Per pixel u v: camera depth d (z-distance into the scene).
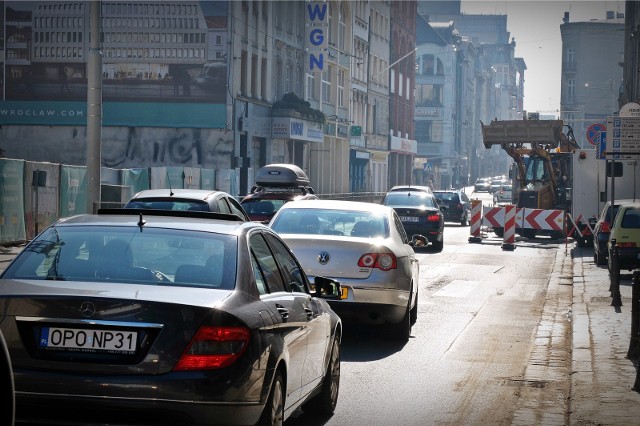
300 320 17.17
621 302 42.56
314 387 19.05
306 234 31.84
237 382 13.91
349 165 184.88
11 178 64.06
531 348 31.69
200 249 15.57
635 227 55.28
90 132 55.81
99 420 13.74
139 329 13.78
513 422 20.97
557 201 102.50
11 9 121.44
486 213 90.00
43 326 13.86
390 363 28.36
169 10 118.69
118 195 72.56
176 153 119.38
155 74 119.12
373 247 30.92
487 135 102.31
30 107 121.69
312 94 155.88
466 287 51.06
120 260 15.24
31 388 13.65
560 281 55.66
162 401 13.58
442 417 21.34
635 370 26.70
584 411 21.56
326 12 148.25
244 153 124.00
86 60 120.50
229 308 14.23
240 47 121.44
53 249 15.49
